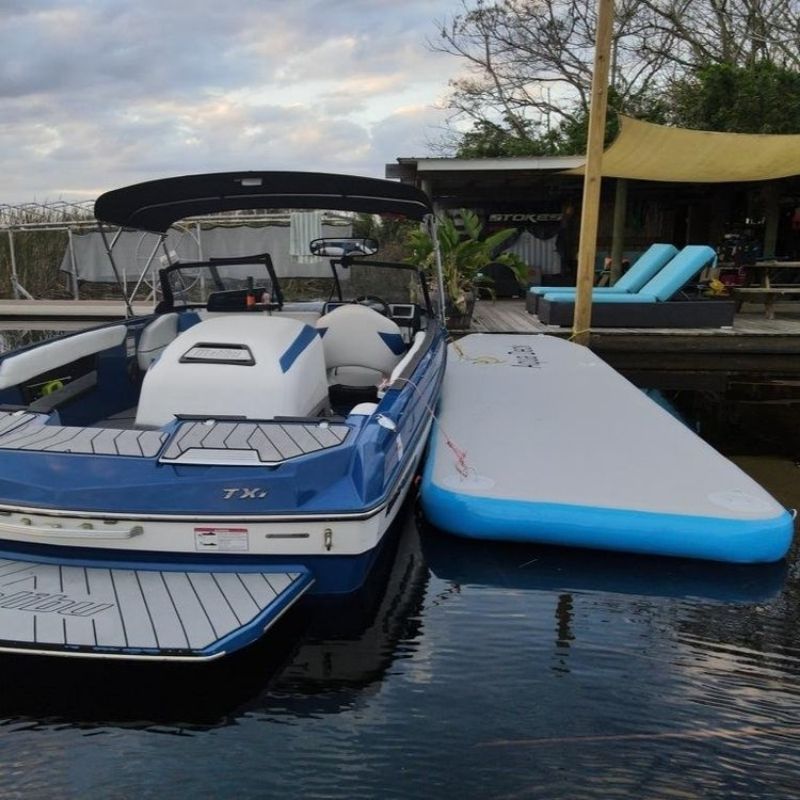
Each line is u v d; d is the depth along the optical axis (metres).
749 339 8.08
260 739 2.09
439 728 2.13
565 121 21.06
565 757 2.02
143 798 1.88
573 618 2.74
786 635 2.64
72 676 2.34
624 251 13.88
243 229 12.05
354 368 4.27
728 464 3.80
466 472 3.62
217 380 2.81
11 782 1.92
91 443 2.44
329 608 2.64
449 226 8.74
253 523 2.34
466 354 6.90
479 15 21.28
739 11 19.42
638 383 7.24
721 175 9.70
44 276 14.23
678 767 1.98
